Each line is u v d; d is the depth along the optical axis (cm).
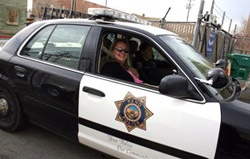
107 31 301
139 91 263
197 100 240
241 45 1673
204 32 827
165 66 319
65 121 312
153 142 252
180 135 239
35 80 328
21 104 356
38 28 357
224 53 1250
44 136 382
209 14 817
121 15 323
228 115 229
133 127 261
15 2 2222
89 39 306
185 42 331
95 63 295
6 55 365
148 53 333
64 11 1178
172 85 233
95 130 287
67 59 317
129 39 309
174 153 243
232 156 225
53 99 314
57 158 332
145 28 296
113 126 273
